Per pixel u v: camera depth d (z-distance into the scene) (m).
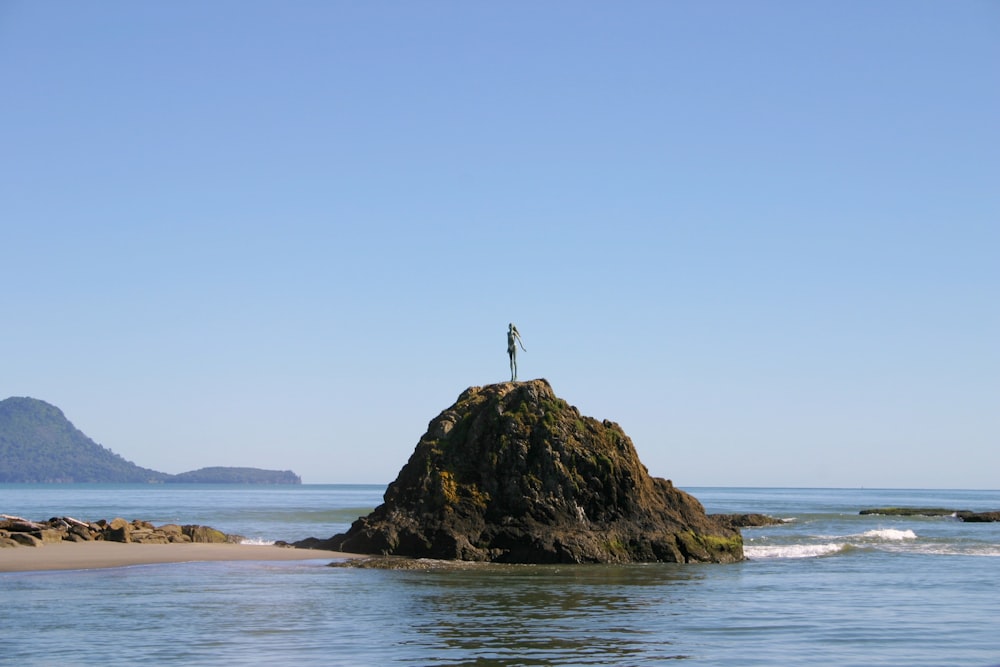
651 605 44.00
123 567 55.75
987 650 34.25
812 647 34.62
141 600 43.50
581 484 63.59
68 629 36.31
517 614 41.00
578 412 67.44
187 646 33.62
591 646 34.34
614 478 64.19
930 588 51.72
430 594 46.47
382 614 40.62
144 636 35.25
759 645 34.88
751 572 58.81
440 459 65.44
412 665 31.14
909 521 147.12
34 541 62.97
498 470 63.53
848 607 44.12
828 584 53.00
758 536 98.88
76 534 67.94
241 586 48.53
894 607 44.25
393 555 62.12
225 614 40.16
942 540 90.06
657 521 64.75
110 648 33.09
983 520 150.50
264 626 37.56
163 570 54.75
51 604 41.97
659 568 59.41
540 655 32.81
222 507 172.75
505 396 66.38
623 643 34.97
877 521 145.38
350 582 50.56
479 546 61.31
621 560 61.47
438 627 37.72
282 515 138.38
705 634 36.94
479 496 63.00
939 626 39.06
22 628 36.34
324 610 41.50
